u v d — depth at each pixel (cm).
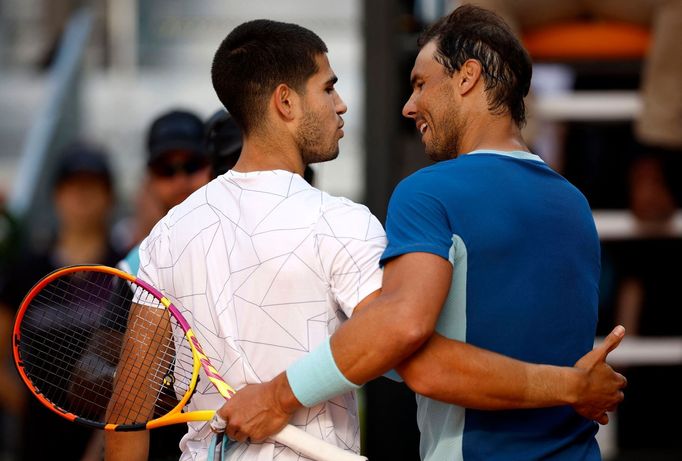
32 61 3216
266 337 912
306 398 878
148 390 999
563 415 927
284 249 907
